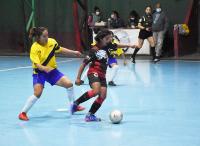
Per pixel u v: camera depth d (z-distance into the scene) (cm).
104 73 791
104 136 691
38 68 788
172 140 662
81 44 2255
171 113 862
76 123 785
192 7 2056
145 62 1884
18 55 2272
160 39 1952
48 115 857
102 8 2300
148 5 2206
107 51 783
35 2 2411
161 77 1411
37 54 793
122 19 2266
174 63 1836
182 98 1030
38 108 927
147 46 2091
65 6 2362
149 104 959
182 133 704
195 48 2133
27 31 2369
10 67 1748
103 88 786
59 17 2383
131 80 1350
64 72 1565
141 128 741
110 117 780
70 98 855
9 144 654
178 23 2156
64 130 735
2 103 995
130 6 2247
